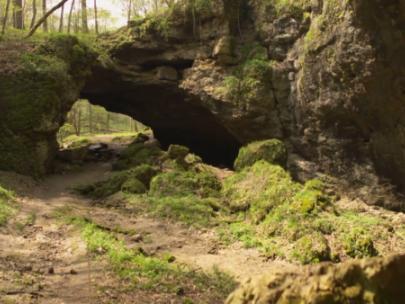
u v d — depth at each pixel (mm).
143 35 23156
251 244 12859
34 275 8414
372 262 2906
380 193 17516
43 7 30094
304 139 19594
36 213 13484
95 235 11461
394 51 15141
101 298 7480
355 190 18062
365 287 2859
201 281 9266
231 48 21281
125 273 8875
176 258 11367
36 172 18359
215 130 24844
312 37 17922
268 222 14195
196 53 22219
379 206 17422
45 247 10500
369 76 15891
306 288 2941
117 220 14289
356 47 15922
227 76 21078
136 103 26188
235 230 13875
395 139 16859
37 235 11383
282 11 20328
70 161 22422
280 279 3086
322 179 18734
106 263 9477
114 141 31688
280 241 13203
